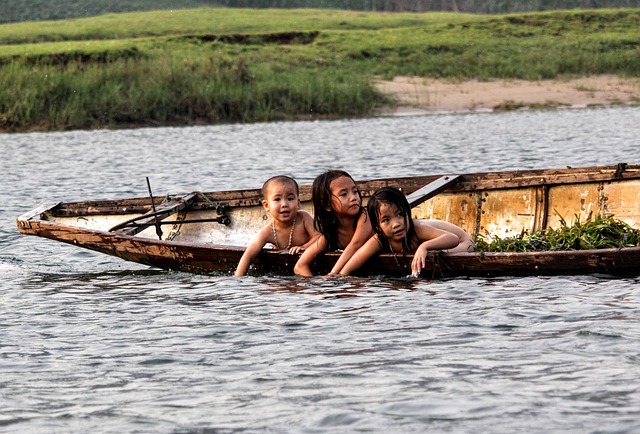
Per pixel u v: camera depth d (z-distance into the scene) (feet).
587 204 124.36
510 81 415.64
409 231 105.19
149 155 264.93
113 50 443.32
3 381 72.90
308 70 428.97
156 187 203.51
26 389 71.00
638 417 61.72
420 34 522.47
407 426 61.72
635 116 331.36
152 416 64.90
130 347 81.15
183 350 79.66
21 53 432.66
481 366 72.59
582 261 99.19
